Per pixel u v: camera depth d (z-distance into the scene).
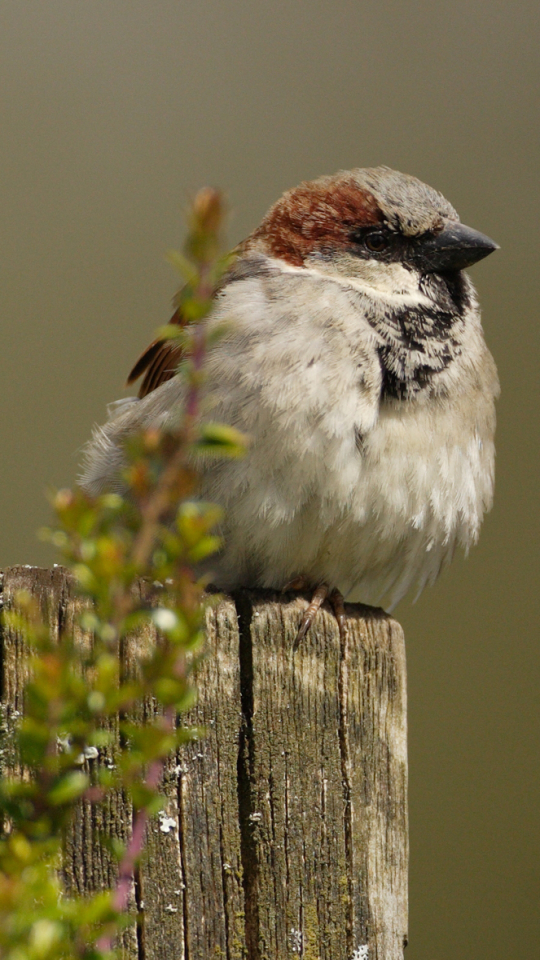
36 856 2.98
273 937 4.59
